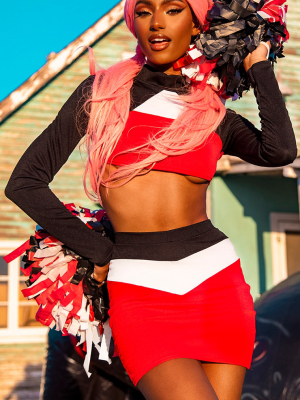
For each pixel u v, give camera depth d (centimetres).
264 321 292
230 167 820
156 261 164
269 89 178
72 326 183
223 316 160
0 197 831
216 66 185
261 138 178
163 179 171
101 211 202
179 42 180
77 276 180
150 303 160
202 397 143
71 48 879
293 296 297
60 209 171
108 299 183
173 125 170
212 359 154
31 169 170
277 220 875
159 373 148
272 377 268
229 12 178
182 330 155
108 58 896
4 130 848
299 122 923
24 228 831
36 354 820
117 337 160
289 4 963
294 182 895
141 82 179
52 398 299
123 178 170
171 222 170
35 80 859
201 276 164
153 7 179
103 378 288
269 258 861
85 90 180
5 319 834
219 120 177
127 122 172
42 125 862
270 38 190
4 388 803
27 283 191
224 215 854
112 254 174
